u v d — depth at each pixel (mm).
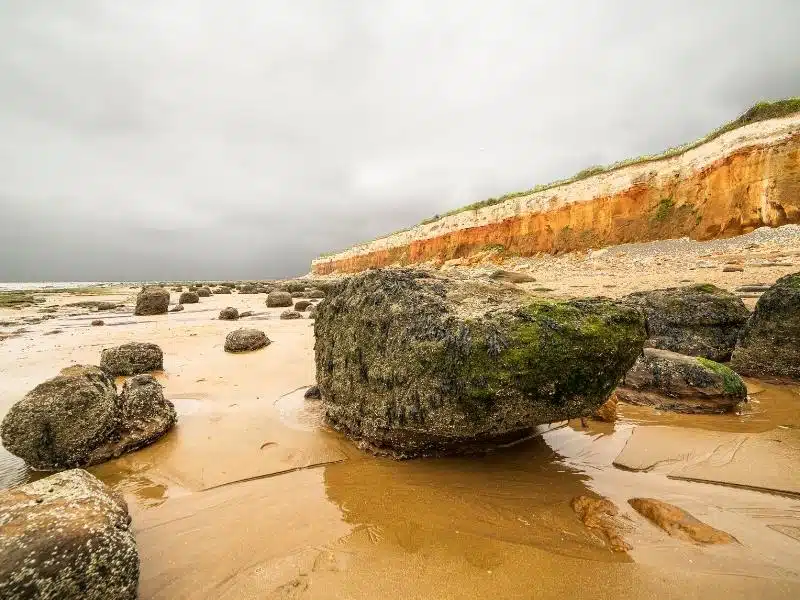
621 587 3020
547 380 4473
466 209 53125
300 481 4781
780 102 26109
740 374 8406
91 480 3658
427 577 3205
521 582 3119
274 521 3996
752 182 25031
